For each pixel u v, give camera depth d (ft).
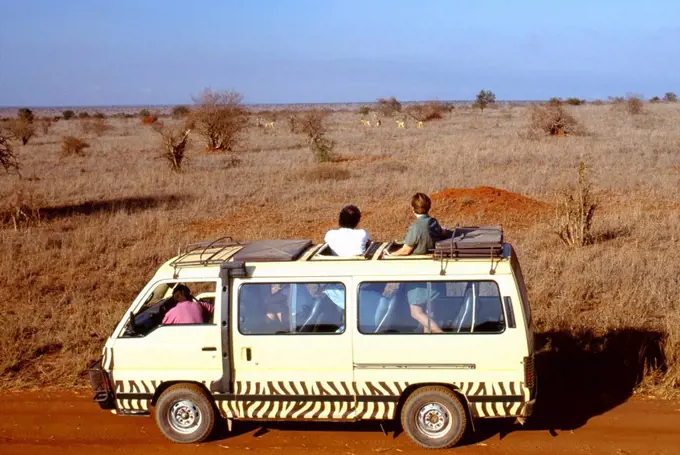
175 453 21.53
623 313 31.14
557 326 30.55
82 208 67.41
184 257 23.66
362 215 58.59
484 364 20.34
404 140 135.03
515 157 93.56
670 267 37.78
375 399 20.90
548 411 23.48
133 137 176.55
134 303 22.15
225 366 21.33
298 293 21.13
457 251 20.80
